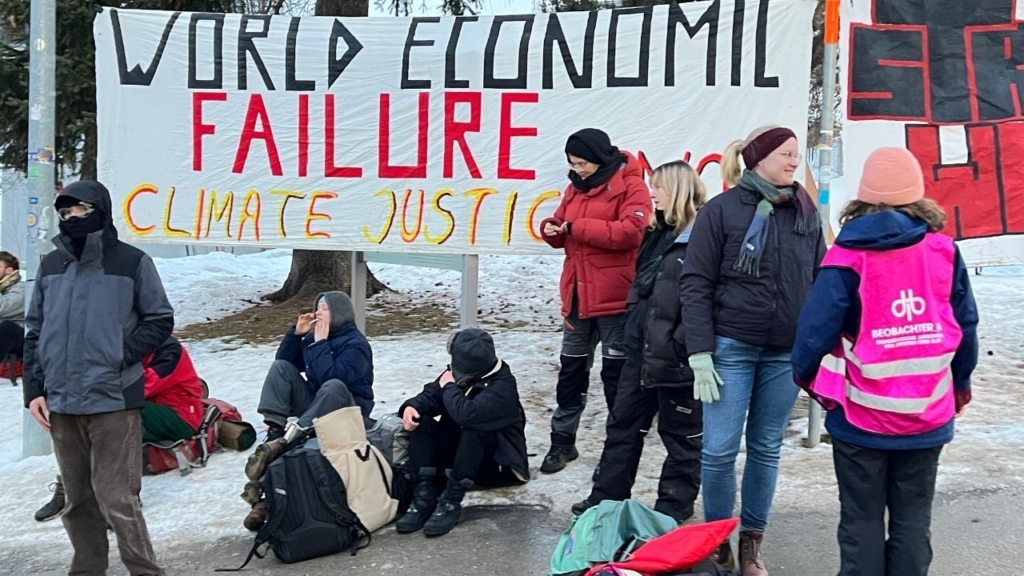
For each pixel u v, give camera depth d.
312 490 3.95
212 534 4.29
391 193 5.96
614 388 4.53
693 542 3.04
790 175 3.26
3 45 8.89
